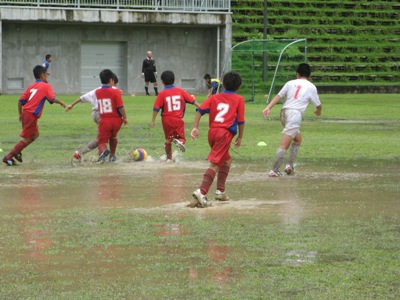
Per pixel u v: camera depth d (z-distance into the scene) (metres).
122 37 114.81
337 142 44.62
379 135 49.03
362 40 128.38
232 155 38.56
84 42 113.44
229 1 115.00
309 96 31.58
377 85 116.38
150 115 68.62
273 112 73.06
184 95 36.31
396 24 133.12
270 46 88.62
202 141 45.66
